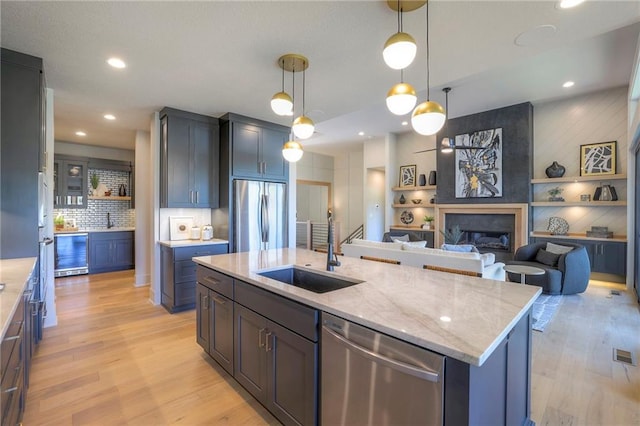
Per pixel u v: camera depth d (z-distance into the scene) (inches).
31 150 104.3
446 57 107.2
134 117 177.8
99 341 117.3
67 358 103.5
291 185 208.1
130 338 120.3
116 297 177.2
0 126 99.7
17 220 102.3
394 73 120.3
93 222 255.8
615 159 202.4
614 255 193.5
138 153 204.7
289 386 66.4
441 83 130.8
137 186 204.4
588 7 79.7
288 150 115.0
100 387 86.9
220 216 179.3
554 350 109.1
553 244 195.5
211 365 99.4
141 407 78.4
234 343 85.8
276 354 70.2
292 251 128.0
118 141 238.1
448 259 137.5
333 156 420.8
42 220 111.5
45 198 126.2
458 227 246.4
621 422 72.7
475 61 110.3
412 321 48.6
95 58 107.1
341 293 64.5
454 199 261.4
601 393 84.0
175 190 164.4
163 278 163.0
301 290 67.0
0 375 44.8
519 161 227.6
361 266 93.7
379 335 48.1
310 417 60.8
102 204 260.5
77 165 241.8
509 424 54.1
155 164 167.9
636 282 175.3
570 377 92.0
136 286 201.2
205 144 175.5
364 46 100.3
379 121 269.3
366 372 50.3
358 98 147.6
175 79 125.0
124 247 251.8
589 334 122.6
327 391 57.7
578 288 174.6
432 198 297.3
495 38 95.1
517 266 153.9
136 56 106.0
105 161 254.5
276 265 95.0
